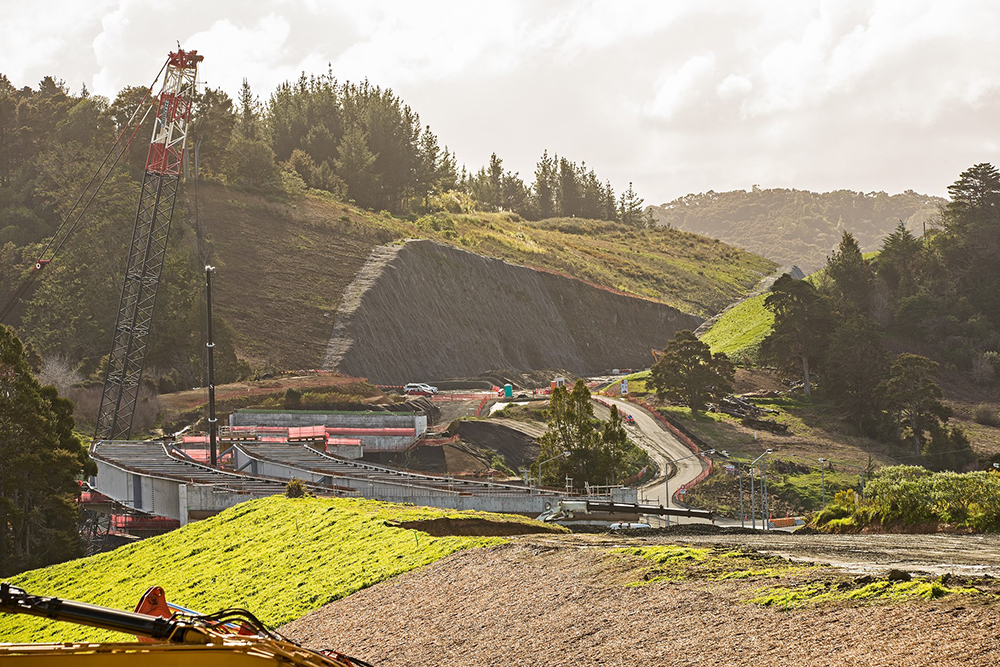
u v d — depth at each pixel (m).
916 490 43.12
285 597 28.70
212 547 40.25
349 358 144.50
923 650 12.55
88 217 152.50
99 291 140.12
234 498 62.19
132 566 41.16
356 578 28.50
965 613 13.73
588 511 66.69
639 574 20.80
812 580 17.58
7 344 61.91
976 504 40.94
